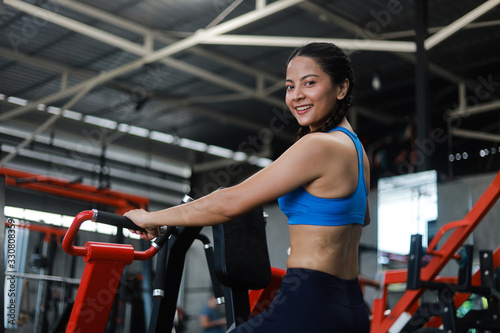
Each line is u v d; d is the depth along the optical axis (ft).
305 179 3.86
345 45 26.35
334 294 3.85
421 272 10.68
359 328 3.92
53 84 36.04
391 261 21.88
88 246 4.62
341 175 3.92
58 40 30.55
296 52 4.33
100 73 34.35
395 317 10.64
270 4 25.79
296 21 27.84
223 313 23.91
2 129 39.17
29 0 26.03
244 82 35.68
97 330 4.77
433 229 18.12
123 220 4.40
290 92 4.34
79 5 26.78
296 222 4.02
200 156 47.03
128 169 43.73
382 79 33.96
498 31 27.53
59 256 15.25
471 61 31.01
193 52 30.89
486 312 10.09
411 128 36.47
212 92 36.76
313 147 3.86
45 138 40.63
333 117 4.23
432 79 34.42
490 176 23.85
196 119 40.65
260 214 5.35
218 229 5.07
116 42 28.37
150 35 29.50
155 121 41.24
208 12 27.22
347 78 4.30
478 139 35.45
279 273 7.19
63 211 15.89
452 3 25.13
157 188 44.88
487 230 17.89
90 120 40.86
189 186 46.29
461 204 17.90
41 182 13.79
